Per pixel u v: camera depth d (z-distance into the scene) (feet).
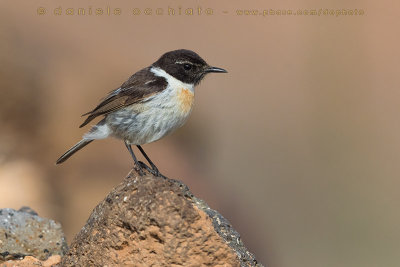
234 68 73.36
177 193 20.56
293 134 70.23
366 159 68.13
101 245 20.95
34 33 52.70
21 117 48.93
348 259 59.16
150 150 49.44
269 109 71.77
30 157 48.73
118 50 56.90
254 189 65.72
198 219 20.26
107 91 51.49
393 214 63.00
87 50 53.93
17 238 25.68
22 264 24.50
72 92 50.52
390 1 76.54
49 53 51.65
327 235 61.36
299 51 74.79
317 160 68.18
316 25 74.90
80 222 47.85
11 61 49.34
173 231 20.04
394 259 58.95
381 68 74.23
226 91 72.49
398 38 75.46
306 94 72.69
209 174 51.85
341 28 75.31
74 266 21.67
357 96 72.33
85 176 48.83
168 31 70.64
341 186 65.98
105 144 49.26
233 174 66.95
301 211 63.67
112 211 21.06
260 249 51.11
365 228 61.41
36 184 47.83
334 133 69.82
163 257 20.01
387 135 69.72
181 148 50.93
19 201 46.98
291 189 65.98
